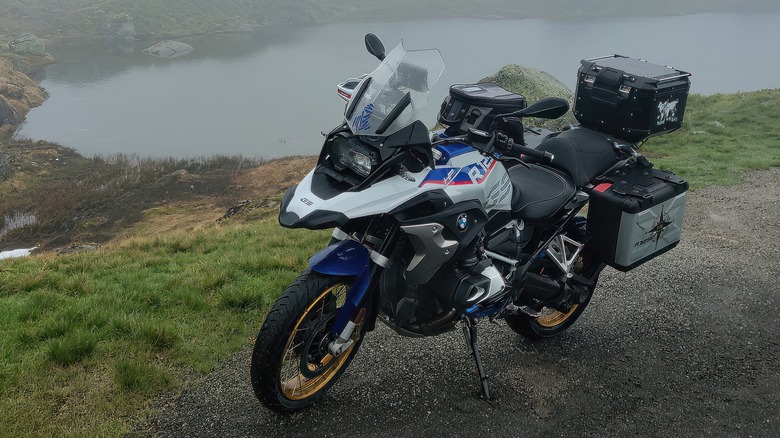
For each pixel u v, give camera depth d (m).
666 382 5.03
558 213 5.01
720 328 5.93
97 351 5.25
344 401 4.63
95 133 136.75
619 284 6.88
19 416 4.31
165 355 5.28
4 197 59.88
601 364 5.27
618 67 5.52
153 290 7.05
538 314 5.20
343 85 4.63
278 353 3.96
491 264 4.41
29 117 141.25
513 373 5.08
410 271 4.14
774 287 6.80
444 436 4.27
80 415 4.39
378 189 3.87
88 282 7.65
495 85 4.68
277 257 8.27
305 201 3.79
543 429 4.39
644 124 5.32
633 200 5.07
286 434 4.24
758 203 10.38
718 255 7.75
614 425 4.46
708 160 17.50
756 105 28.56
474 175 4.29
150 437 4.21
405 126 3.88
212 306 6.46
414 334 4.42
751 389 4.95
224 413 4.47
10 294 7.54
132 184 59.66
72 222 48.66
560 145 5.37
